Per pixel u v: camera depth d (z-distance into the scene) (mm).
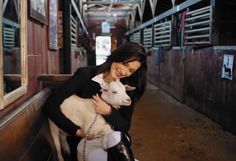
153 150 4051
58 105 1885
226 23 6949
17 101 2037
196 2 6410
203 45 6164
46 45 3654
